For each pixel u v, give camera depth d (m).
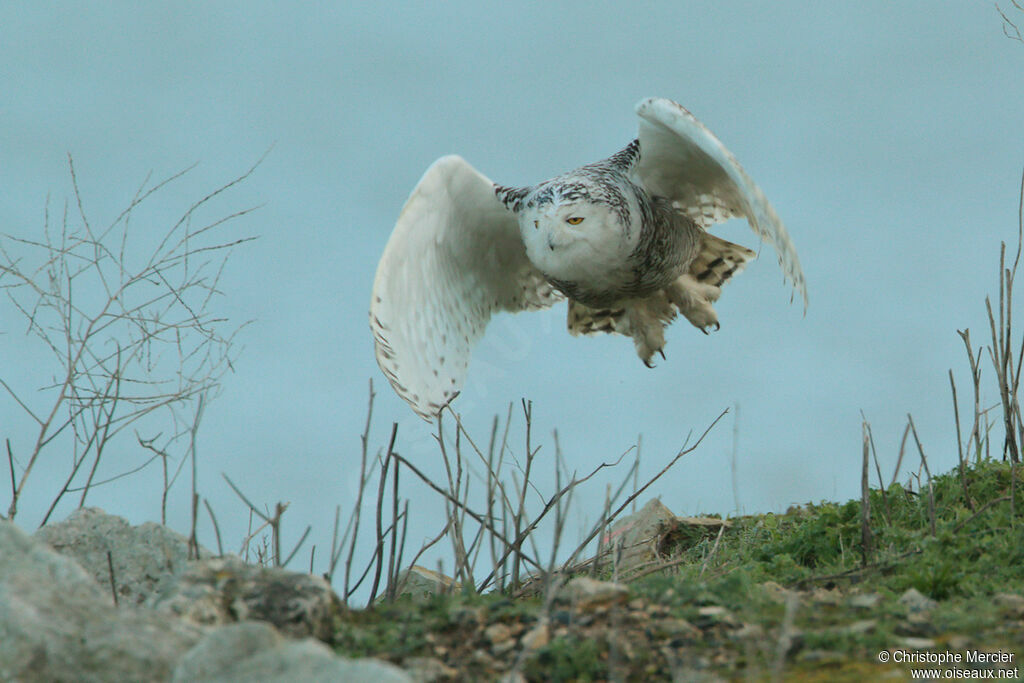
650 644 7.71
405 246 13.30
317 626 7.94
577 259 13.80
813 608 8.68
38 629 6.71
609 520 10.51
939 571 9.50
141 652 6.81
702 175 14.41
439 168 13.41
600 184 13.75
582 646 7.48
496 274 15.54
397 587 11.27
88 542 9.54
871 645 7.73
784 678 7.18
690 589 8.66
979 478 12.06
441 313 14.17
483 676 7.44
